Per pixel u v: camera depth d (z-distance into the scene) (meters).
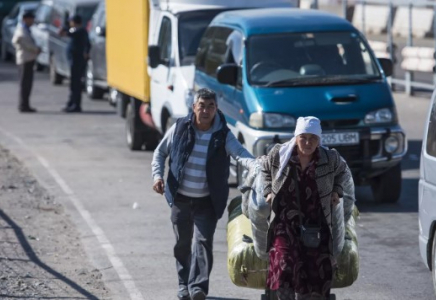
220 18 36.38
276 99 30.81
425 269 24.14
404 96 60.62
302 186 16.86
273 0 41.41
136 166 40.22
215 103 19.91
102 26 62.97
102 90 66.00
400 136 31.28
